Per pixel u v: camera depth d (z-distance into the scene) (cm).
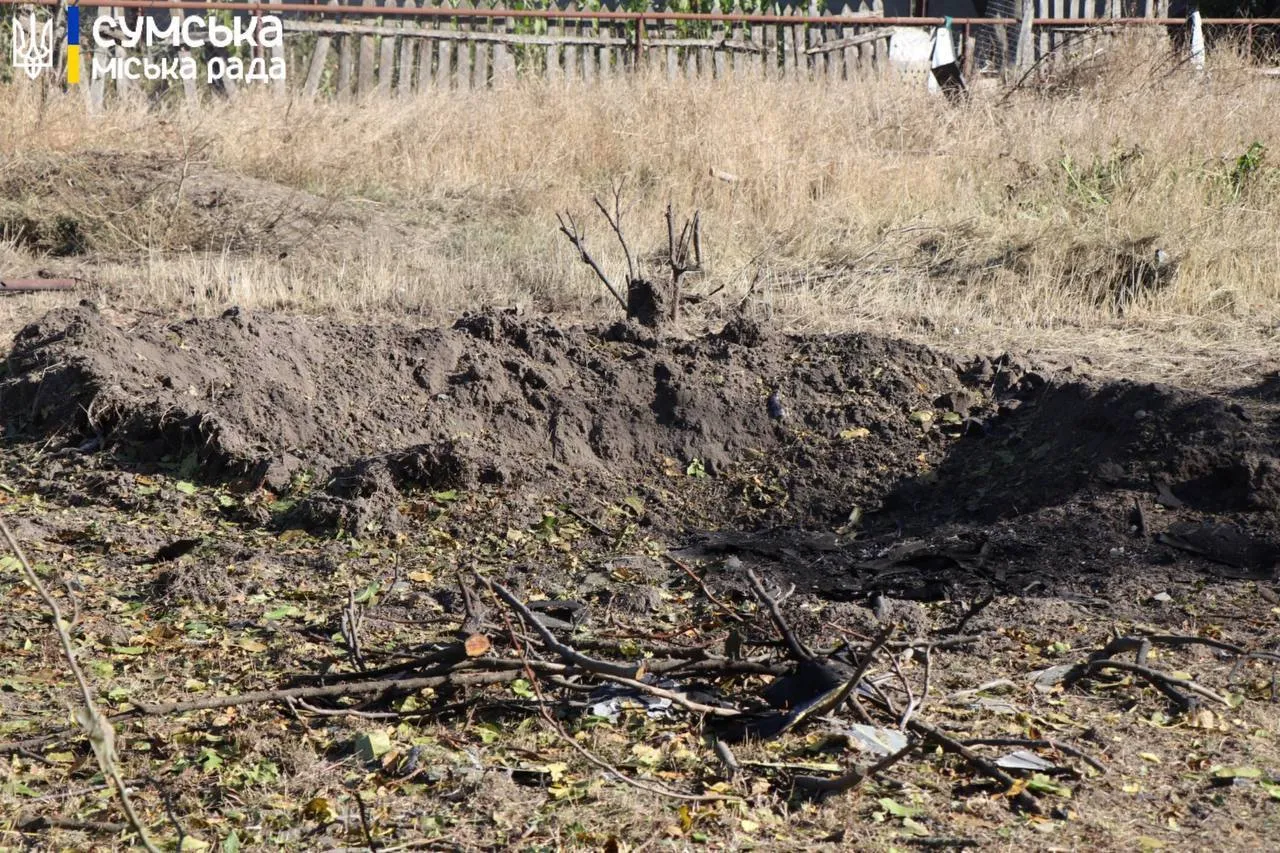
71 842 324
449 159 1230
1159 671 418
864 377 708
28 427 655
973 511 604
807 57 1619
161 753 371
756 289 932
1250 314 866
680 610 484
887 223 1070
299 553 531
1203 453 570
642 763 363
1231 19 1681
